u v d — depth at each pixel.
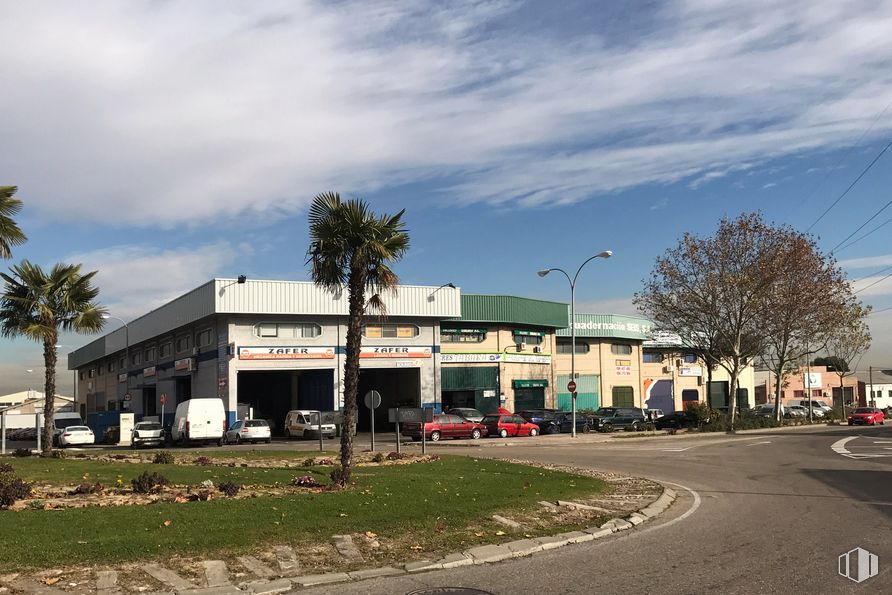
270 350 46.47
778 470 20.22
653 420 51.16
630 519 11.70
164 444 40.69
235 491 12.71
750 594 7.06
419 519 10.80
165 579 7.45
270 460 22.92
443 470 18.42
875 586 7.30
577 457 26.19
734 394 45.41
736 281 42.94
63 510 10.68
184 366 52.88
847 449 27.47
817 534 10.23
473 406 55.50
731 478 18.42
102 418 49.66
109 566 7.75
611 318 66.94
